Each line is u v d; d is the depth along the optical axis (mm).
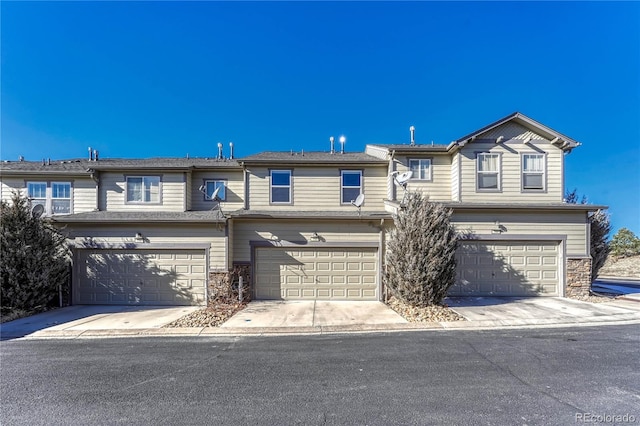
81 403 4281
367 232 12148
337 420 3824
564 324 8328
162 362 5773
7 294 9531
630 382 4793
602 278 20188
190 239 11609
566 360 5711
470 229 11969
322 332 7762
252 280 12000
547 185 12641
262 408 4117
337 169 13562
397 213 10859
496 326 8172
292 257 12117
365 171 13633
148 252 11586
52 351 6441
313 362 5715
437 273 9688
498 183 12633
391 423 3754
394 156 13320
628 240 24266
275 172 13430
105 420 3861
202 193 14227
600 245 13445
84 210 13594
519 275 11906
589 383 4766
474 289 11836
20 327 8266
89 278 11469
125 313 9938
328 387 4707
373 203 13508
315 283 12039
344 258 12117
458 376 5059
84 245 11422
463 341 6914
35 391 4637
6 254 9641
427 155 13383
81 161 15461
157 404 4242
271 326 8234
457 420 3803
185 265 11570
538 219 12039
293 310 10102
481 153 12719
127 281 11508
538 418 3828
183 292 11508
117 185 13703
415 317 8891
